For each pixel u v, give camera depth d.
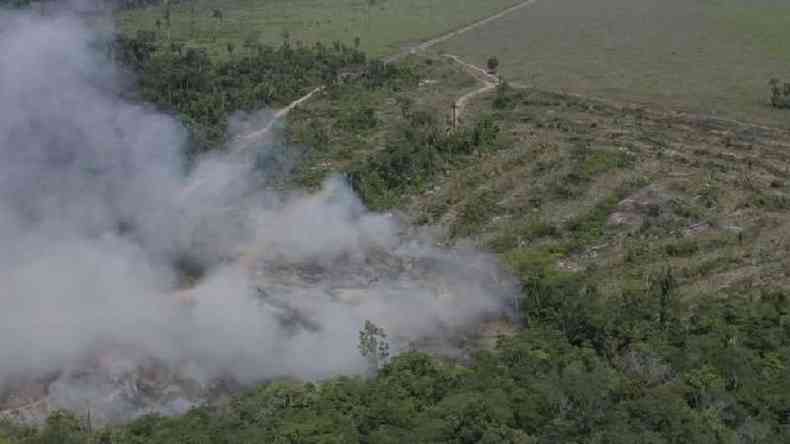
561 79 188.75
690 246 102.88
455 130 147.62
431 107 167.00
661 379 73.19
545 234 108.75
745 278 95.88
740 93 173.75
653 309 86.00
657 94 174.25
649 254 101.81
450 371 75.81
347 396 71.81
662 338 80.12
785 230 107.62
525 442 62.38
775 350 78.44
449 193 123.31
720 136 146.00
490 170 131.12
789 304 87.94
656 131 149.38
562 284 90.75
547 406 67.44
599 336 81.19
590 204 117.75
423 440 63.00
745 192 120.38
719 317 84.50
